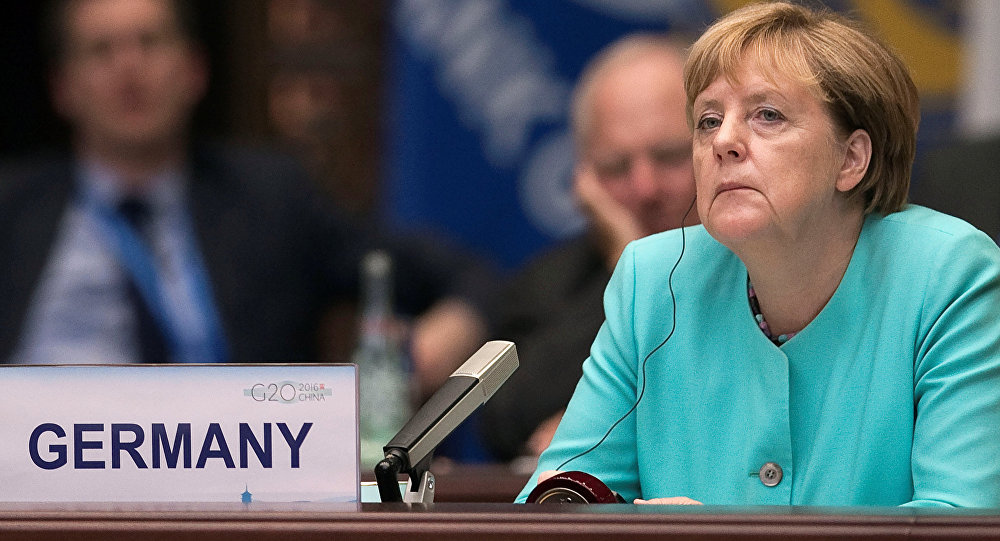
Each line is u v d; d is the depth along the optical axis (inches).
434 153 700.7
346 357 720.3
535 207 697.0
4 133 776.3
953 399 235.8
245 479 195.6
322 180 772.6
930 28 674.8
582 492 217.5
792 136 239.1
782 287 254.5
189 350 532.1
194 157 562.9
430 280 573.9
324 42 777.6
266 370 197.3
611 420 271.7
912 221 256.8
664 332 272.1
